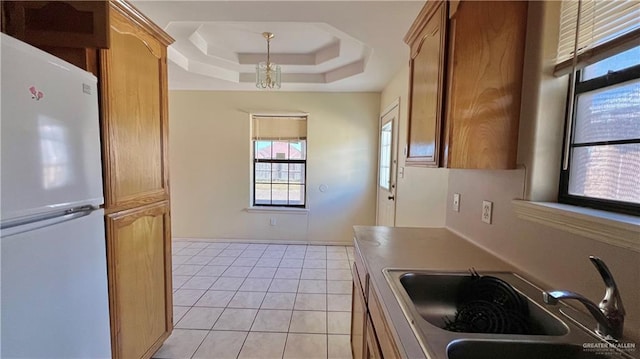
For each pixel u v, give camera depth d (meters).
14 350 0.95
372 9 1.85
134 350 1.67
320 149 4.32
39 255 1.02
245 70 3.67
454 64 1.22
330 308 2.56
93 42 1.37
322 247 4.30
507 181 1.31
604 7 0.95
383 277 1.14
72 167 1.17
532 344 0.75
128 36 1.58
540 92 1.15
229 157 4.37
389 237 1.72
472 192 1.63
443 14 1.28
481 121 1.24
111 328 1.48
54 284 1.09
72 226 1.17
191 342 2.08
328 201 4.38
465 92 1.23
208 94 4.29
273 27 2.61
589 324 0.83
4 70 0.88
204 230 4.49
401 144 3.04
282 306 2.59
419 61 1.62
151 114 1.82
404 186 2.93
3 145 0.89
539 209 1.08
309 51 3.27
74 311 1.19
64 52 1.38
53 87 1.07
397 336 0.78
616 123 0.94
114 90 1.48
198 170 4.41
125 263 1.58
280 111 4.29
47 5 1.36
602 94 1.00
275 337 2.14
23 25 1.36
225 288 2.94
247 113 4.30
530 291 1.04
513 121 1.24
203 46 2.97
